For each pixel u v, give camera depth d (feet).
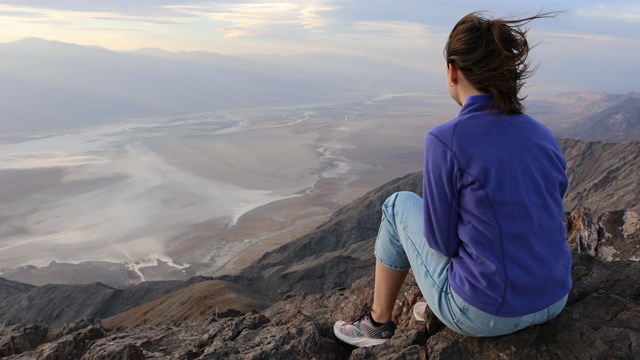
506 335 11.59
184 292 178.50
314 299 47.91
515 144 9.09
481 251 9.38
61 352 24.16
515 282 9.23
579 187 359.46
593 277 13.91
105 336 27.02
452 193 9.50
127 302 286.05
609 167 360.48
